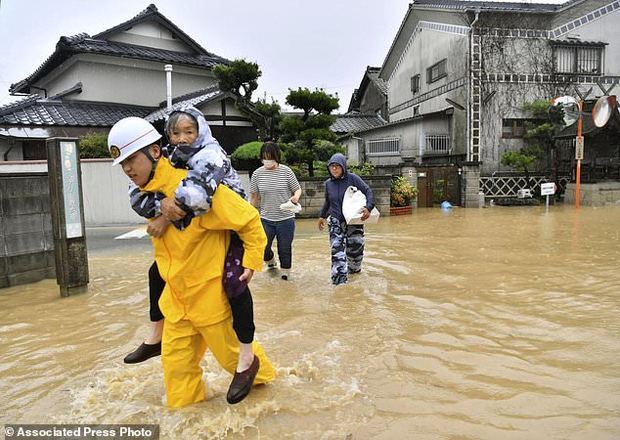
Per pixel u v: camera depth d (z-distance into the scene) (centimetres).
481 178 1942
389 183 1474
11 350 377
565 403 276
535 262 692
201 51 2156
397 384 305
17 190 588
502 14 1930
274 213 607
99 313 471
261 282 598
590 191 1805
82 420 267
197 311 267
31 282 605
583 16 1998
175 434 252
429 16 2194
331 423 260
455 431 249
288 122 1417
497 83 1952
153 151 259
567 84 2002
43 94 2245
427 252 795
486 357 346
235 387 271
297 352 362
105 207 1266
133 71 1959
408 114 2464
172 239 261
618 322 419
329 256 779
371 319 440
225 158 270
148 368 337
